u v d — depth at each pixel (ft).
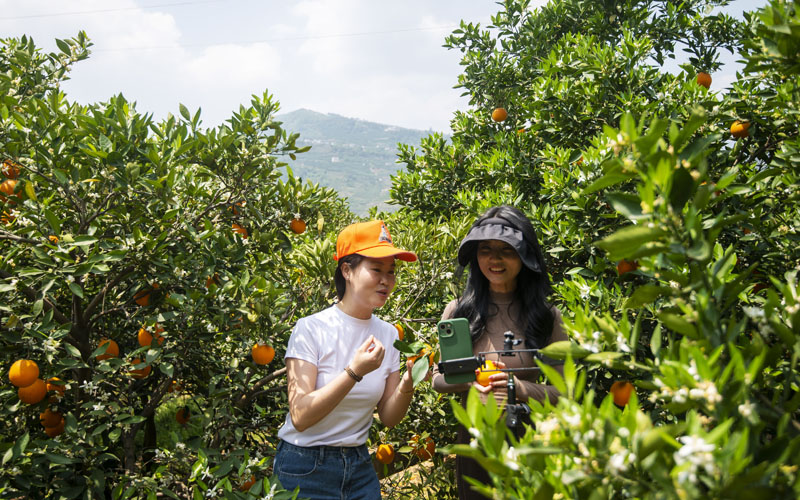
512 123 22.44
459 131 23.22
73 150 10.05
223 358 10.69
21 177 9.78
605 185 3.75
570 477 3.10
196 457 8.82
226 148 10.91
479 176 18.33
